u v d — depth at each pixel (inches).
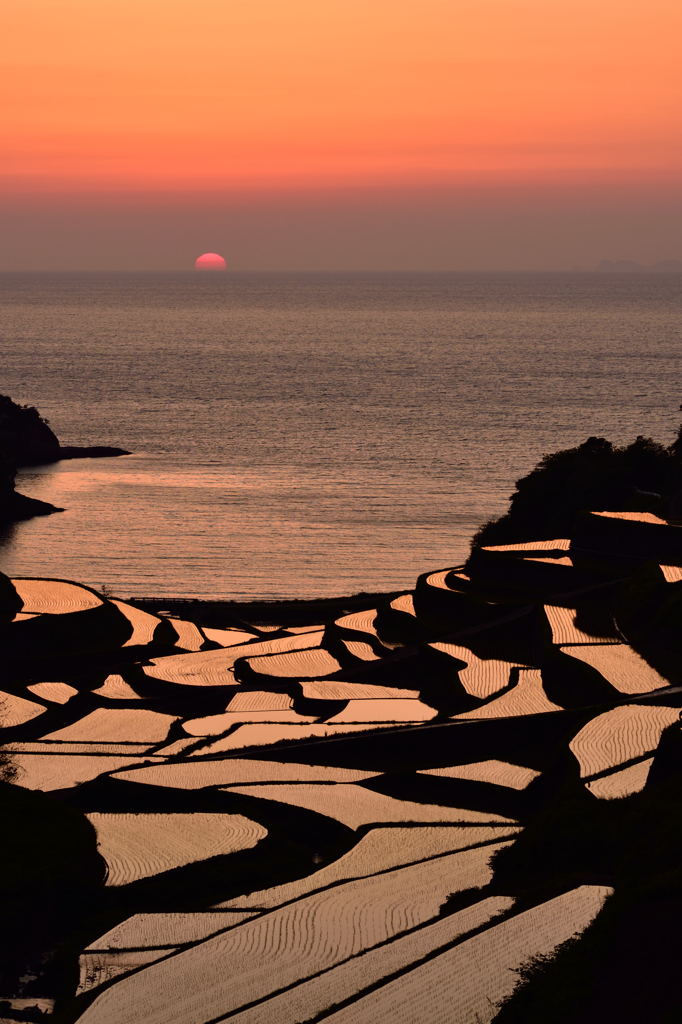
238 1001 1432.1
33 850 1980.8
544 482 5905.5
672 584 3211.1
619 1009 1279.5
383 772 2432.3
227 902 1808.6
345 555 6382.9
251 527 7180.1
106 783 2353.6
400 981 1402.6
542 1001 1315.2
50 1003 1528.1
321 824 2146.9
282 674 3304.6
